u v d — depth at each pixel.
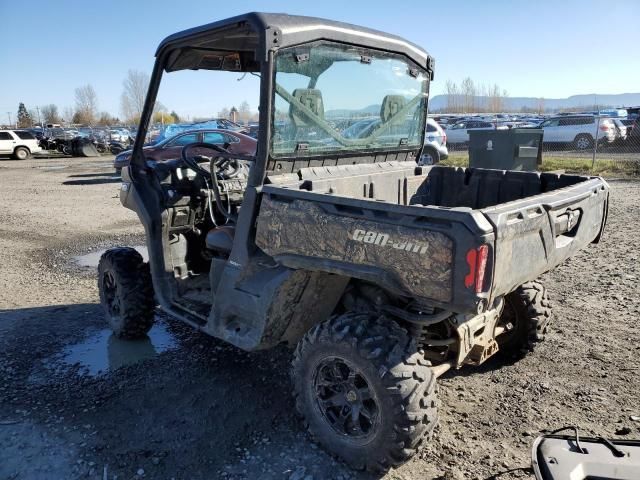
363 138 3.76
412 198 4.11
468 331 3.14
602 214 3.49
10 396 3.75
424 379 2.68
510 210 2.47
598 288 5.65
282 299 3.05
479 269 2.29
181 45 3.64
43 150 31.66
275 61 3.03
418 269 2.44
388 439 2.67
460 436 3.23
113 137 34.19
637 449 2.49
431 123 16.75
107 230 9.23
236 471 2.95
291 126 3.23
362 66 3.60
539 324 3.94
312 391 3.01
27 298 5.80
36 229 9.36
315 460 3.02
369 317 2.87
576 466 2.33
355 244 2.62
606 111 25.31
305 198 2.83
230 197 4.54
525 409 3.49
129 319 4.46
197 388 3.82
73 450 3.14
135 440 3.22
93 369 4.14
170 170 4.31
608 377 3.85
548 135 21.53
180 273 4.42
